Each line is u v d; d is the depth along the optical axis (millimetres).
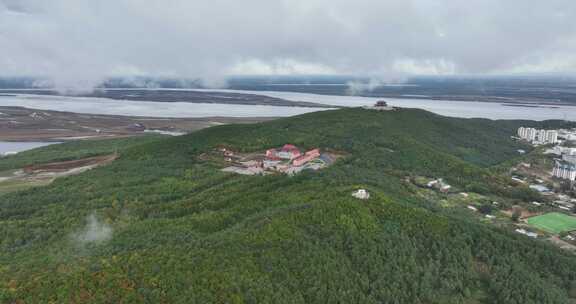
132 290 77250
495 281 102500
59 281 78938
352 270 96750
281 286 85250
